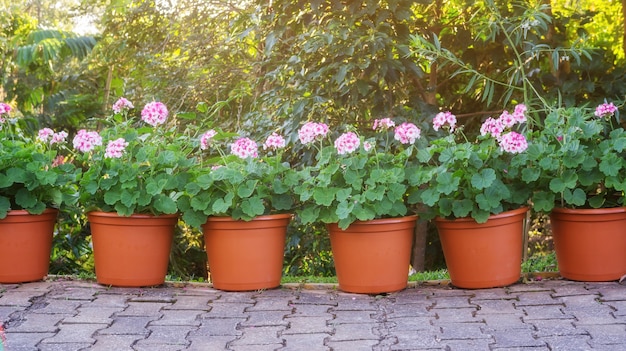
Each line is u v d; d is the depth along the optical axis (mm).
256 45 7094
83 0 8336
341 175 3836
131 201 3783
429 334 3012
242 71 7098
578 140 3727
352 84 5238
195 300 3670
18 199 3891
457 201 3734
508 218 3783
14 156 3912
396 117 5395
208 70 7258
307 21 5367
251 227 3814
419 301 3613
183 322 3260
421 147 5145
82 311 3420
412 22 5863
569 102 5383
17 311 3391
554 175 3852
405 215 4023
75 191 4145
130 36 7727
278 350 2838
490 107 6293
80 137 3785
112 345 2906
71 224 5699
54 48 9016
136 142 3963
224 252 3846
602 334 2891
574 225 3818
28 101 10242
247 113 6320
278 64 6016
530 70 5754
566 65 5848
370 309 3482
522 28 5051
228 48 7152
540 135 4078
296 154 5773
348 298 3725
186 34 7422
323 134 3840
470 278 3812
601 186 4008
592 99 5793
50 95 10195
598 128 3826
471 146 3838
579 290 3652
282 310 3477
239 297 3740
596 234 3783
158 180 3836
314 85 5512
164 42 7336
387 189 3758
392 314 3377
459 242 3807
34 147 4090
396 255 3789
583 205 3967
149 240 3904
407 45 5211
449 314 3338
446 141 3832
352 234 3768
